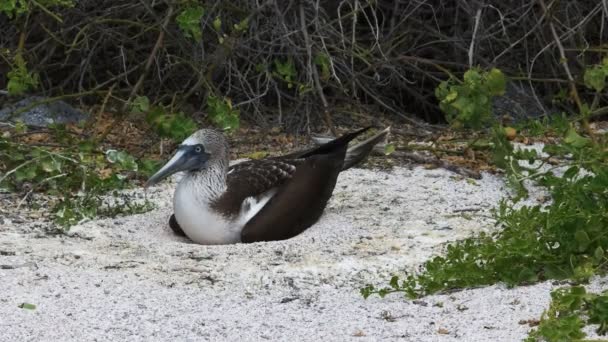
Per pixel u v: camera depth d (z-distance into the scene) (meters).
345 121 17.69
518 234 10.84
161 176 12.60
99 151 14.91
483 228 12.52
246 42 17.16
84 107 18.09
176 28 17.52
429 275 10.61
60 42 16.55
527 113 18.17
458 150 15.66
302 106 17.41
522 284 10.50
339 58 17.31
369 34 18.42
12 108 17.36
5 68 18.23
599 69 14.91
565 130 14.84
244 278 10.98
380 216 13.08
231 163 15.49
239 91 17.88
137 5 16.86
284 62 17.91
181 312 9.97
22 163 14.06
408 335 9.33
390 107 17.59
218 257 11.67
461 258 10.86
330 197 13.36
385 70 18.30
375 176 14.68
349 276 11.09
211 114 15.02
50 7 17.33
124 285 10.66
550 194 13.80
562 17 18.08
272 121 17.69
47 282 10.67
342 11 18.41
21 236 12.24
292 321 9.73
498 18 18.42
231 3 17.20
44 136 16.27
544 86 18.94
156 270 11.18
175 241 12.50
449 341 9.14
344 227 12.72
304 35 16.20
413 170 14.96
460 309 9.90
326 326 9.59
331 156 13.26
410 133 17.00
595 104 15.56
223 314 9.93
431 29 17.80
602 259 10.71
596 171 12.22
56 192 13.82
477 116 14.50
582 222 10.80
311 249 11.91
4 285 10.55
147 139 16.47
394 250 11.85
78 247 11.89
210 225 12.50
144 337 9.34
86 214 12.97
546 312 9.34
